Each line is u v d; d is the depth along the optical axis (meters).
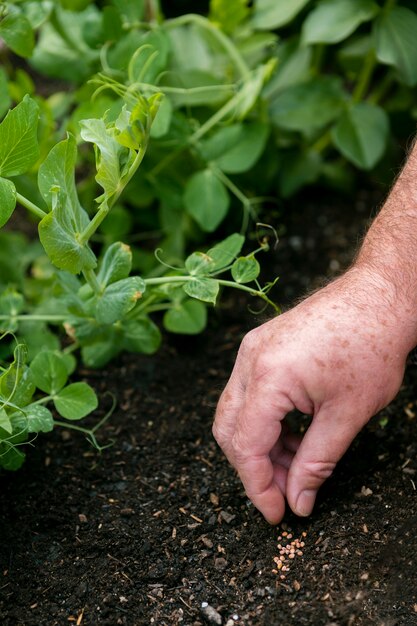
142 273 1.00
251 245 1.06
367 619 0.74
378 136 1.01
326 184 1.11
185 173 0.98
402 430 0.85
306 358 0.72
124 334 0.86
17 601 0.77
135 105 0.72
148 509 0.82
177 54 1.02
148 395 0.92
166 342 0.97
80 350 0.96
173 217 1.01
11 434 0.76
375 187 1.12
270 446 0.75
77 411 0.80
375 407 0.74
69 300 0.82
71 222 0.75
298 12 1.07
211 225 0.94
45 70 0.99
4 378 0.75
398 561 0.77
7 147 0.73
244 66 0.95
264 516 0.79
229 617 0.75
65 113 1.12
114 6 0.92
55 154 0.72
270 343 0.73
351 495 0.81
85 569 0.78
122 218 1.00
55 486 0.84
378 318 0.73
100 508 0.82
